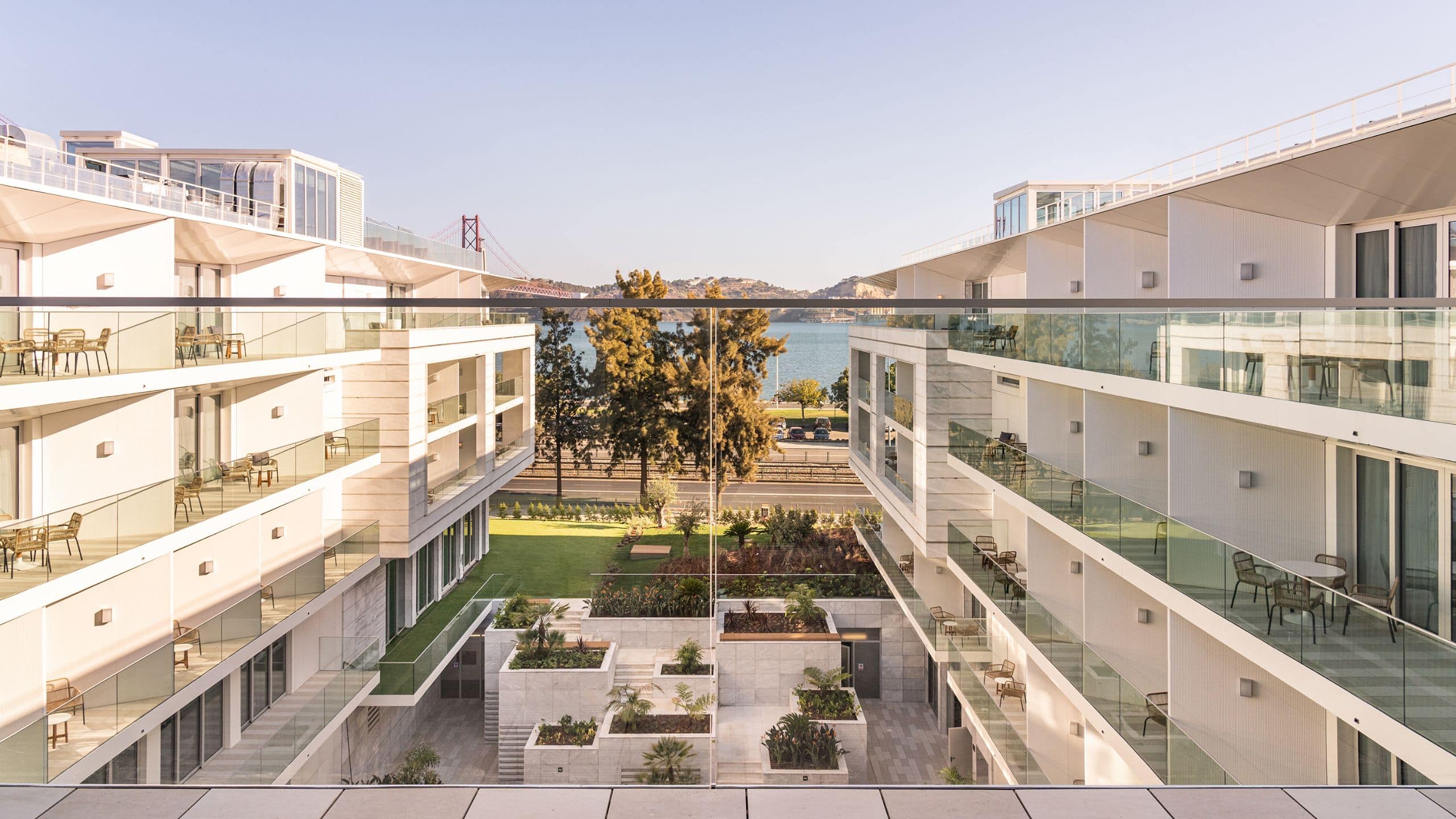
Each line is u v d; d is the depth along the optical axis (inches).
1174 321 382.3
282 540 545.6
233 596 510.9
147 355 450.6
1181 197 455.8
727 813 136.6
